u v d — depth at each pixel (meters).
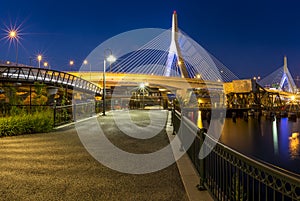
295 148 37.47
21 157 9.03
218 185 5.31
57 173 7.15
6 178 6.69
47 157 9.05
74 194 5.63
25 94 32.75
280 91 131.25
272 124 66.94
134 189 5.96
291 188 2.85
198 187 5.82
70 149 10.45
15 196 5.50
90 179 6.66
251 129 58.22
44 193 5.68
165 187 6.09
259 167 3.44
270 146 39.44
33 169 7.54
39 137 13.39
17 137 13.31
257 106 89.81
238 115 79.94
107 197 5.49
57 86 40.81
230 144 41.50
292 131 55.97
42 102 21.42
